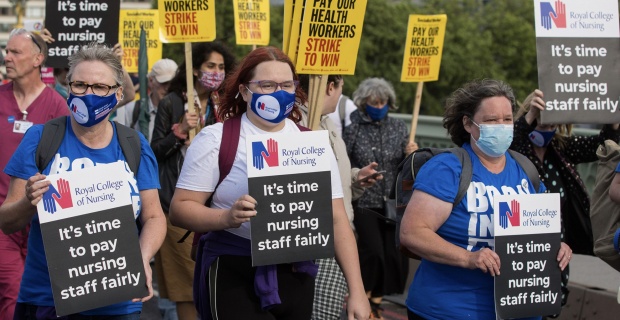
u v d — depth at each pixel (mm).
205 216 3898
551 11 5375
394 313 8234
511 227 4094
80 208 3764
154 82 8945
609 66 5449
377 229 7609
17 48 5992
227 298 4023
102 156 3998
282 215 3918
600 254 5227
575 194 5562
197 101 6887
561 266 4180
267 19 9242
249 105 4016
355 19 5273
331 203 3980
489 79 4277
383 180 7672
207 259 4098
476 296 4133
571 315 7191
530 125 5465
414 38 7930
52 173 3926
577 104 5395
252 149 3893
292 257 3932
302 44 5184
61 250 3734
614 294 6938
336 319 5133
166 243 6586
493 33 34375
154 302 8484
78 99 3846
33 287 4008
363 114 7836
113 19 7398
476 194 4133
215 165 3988
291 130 4141
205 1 6707
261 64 3977
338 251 4098
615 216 5180
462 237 4125
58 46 7387
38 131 3973
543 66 5359
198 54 6816
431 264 4215
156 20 11234
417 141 12164
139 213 4109
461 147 4289
